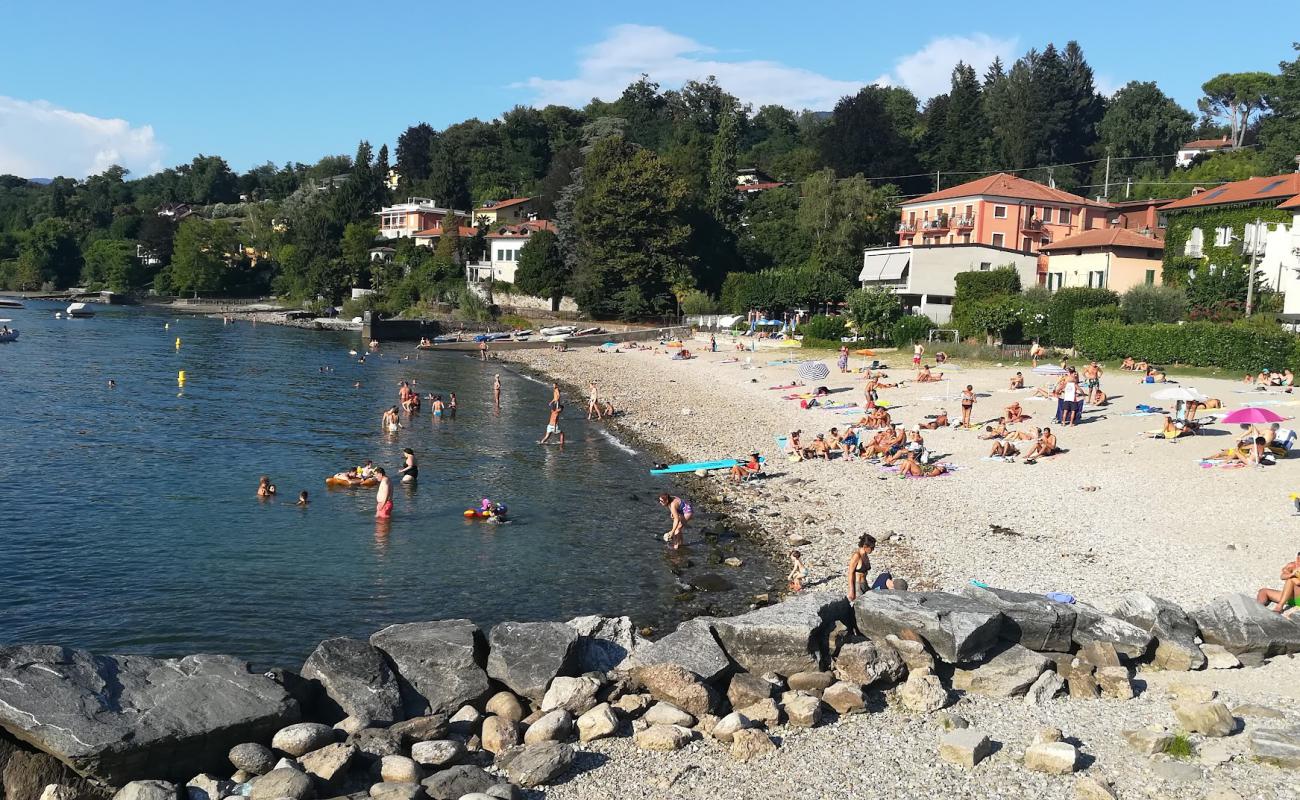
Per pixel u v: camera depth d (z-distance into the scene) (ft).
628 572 84.94
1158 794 38.88
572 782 41.96
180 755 40.83
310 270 507.71
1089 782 39.01
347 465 128.88
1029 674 49.93
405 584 80.74
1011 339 226.79
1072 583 72.69
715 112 612.70
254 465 126.41
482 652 51.52
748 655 51.80
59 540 89.45
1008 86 465.06
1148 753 42.52
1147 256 241.14
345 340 348.79
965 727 45.96
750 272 364.58
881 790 40.37
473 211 556.10
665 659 50.67
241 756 41.47
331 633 69.31
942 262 261.03
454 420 171.42
